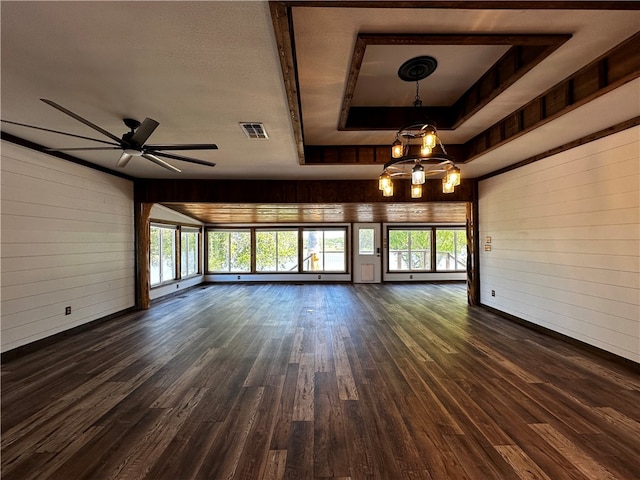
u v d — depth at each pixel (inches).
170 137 133.0
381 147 168.1
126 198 215.6
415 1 61.0
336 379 115.5
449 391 106.3
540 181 168.6
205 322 194.9
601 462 72.9
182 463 73.2
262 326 185.9
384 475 69.6
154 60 78.1
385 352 142.7
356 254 374.9
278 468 71.7
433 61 100.0
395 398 101.9
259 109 106.1
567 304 153.1
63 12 60.7
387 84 114.2
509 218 196.2
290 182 223.0
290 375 119.0
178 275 311.9
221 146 145.2
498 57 98.1
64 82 88.6
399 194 226.2
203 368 125.6
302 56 87.1
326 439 81.7
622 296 126.0
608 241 131.5
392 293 301.6
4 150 133.3
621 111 113.0
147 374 120.3
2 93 94.8
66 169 165.2
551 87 106.7
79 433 84.2
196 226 355.9
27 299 143.3
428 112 135.3
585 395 103.0
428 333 170.9
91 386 110.6
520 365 127.3
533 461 73.4
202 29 66.4
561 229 155.9
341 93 107.7
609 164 130.0
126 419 90.7
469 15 73.0
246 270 378.0
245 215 332.8
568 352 141.1
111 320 199.6
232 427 86.8
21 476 69.5
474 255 234.1
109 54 75.4
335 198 222.8
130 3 58.5
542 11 71.5
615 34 79.8
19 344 139.3
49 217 155.3
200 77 86.1
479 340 158.7
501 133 134.8
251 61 78.7
